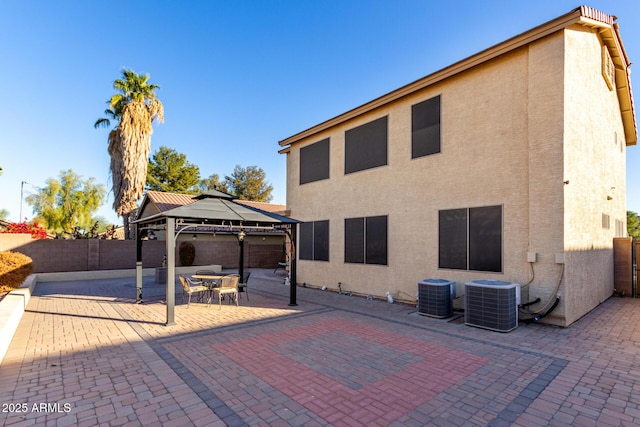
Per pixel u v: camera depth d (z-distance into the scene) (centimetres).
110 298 1081
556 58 701
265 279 1602
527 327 691
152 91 2322
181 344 588
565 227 681
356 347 569
